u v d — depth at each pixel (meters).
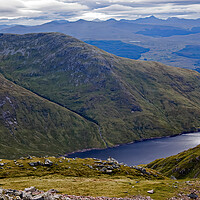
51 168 99.25
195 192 56.22
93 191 59.94
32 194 47.75
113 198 50.59
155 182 73.06
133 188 63.00
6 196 41.50
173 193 55.75
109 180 80.56
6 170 95.00
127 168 104.81
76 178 84.94
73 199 48.06
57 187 66.19
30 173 92.25
